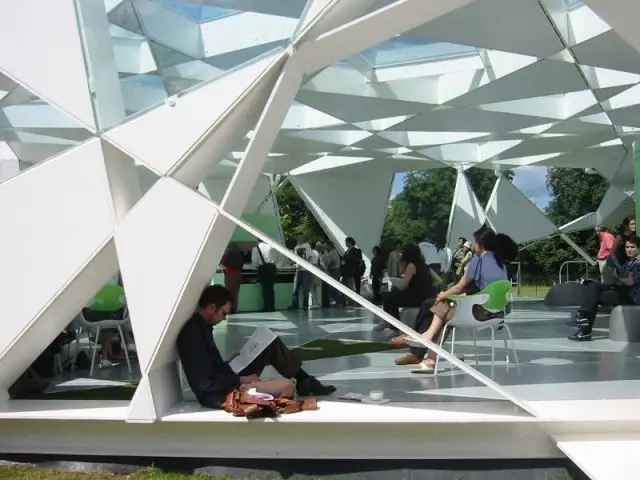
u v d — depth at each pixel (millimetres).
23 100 8047
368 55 13633
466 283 7762
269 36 6652
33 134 7789
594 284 10250
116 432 5148
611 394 5840
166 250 4949
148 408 4883
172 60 6312
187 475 4844
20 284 5164
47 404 5387
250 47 6160
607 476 3861
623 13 4629
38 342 5477
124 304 8492
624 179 23641
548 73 12312
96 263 5238
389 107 14906
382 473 4734
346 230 26422
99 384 7250
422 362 7590
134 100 5160
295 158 21594
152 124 4988
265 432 4945
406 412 4836
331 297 20562
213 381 5137
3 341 5156
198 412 5000
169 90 5258
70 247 5121
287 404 4867
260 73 4859
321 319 15672
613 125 17641
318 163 24688
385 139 19125
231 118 5055
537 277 36250
